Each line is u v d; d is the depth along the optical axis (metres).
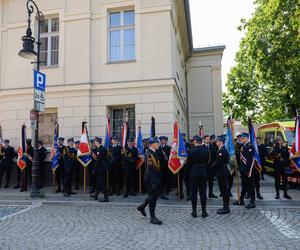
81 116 13.43
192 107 23.42
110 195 10.96
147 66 13.05
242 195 8.91
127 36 13.73
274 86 23.48
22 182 12.17
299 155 10.22
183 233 6.25
